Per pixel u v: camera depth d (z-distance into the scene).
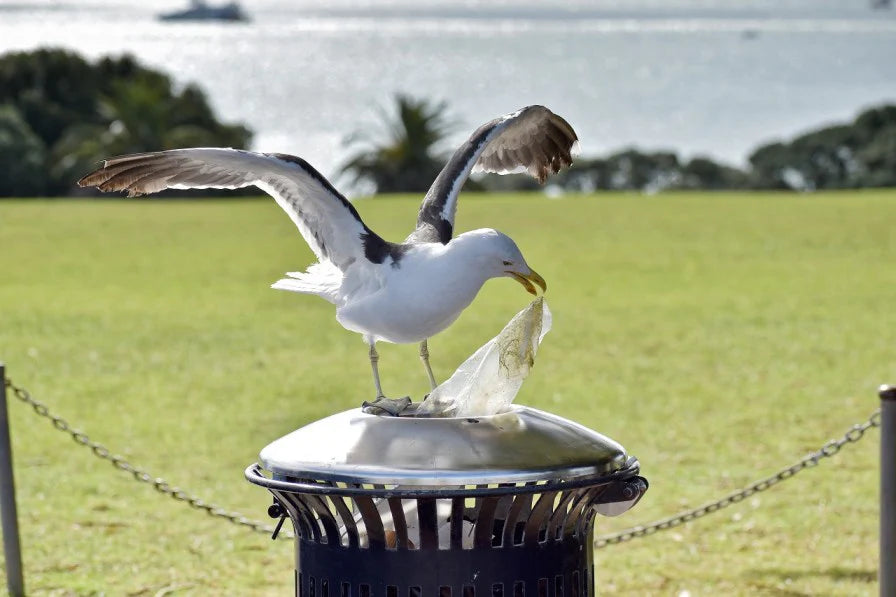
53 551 7.79
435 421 4.13
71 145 38.28
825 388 11.99
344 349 14.13
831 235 23.00
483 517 3.95
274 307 16.91
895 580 5.66
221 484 9.23
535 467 3.95
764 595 7.01
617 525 8.24
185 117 40.97
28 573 7.37
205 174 4.82
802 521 8.28
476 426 4.11
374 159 40.56
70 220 26.59
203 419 11.12
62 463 9.80
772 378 12.45
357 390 12.12
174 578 7.35
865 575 7.29
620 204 29.12
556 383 12.30
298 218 4.86
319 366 13.25
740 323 15.30
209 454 10.03
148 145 38.22
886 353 13.48
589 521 4.27
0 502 6.97
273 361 13.52
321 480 4.02
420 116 40.41
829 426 10.64
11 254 21.66
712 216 26.22
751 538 7.99
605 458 4.14
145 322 15.73
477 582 3.98
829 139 39.91
